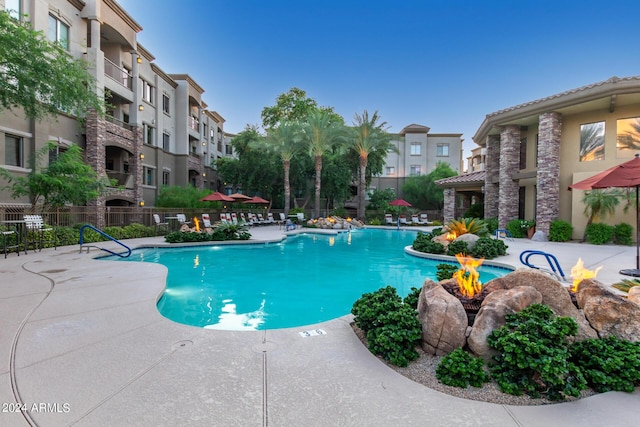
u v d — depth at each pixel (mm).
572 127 17078
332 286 8438
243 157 34062
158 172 26531
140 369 3309
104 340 4012
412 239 19922
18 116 15156
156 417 2553
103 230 15023
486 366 3410
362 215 31688
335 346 3967
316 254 13633
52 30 16766
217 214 24844
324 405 2766
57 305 5367
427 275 9805
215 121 41156
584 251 12938
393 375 3297
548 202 16906
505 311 3633
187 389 2961
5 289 6367
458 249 11938
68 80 11242
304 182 35375
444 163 41562
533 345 3006
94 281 7059
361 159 31531
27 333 4191
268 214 31156
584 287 4461
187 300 7090
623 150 15570
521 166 20766
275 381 3131
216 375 3217
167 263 11328
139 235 16719
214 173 39562
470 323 4250
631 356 3123
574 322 3354
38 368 3291
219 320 5887
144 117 24922
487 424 2562
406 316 3832
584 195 16109
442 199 38688
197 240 15211
